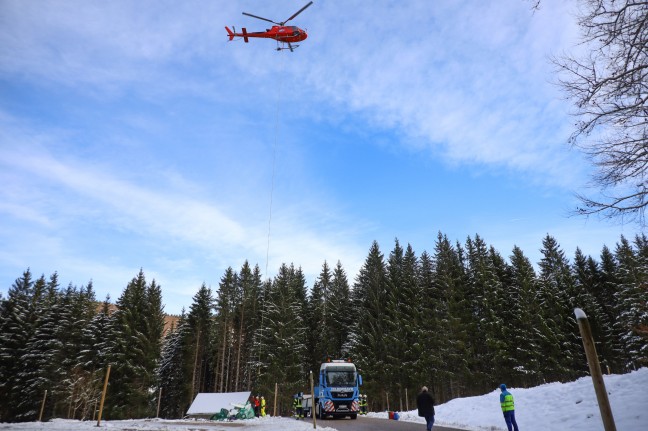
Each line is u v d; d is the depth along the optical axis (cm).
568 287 5925
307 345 7288
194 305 7825
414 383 5647
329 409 2697
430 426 1548
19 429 1825
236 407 3734
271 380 6125
